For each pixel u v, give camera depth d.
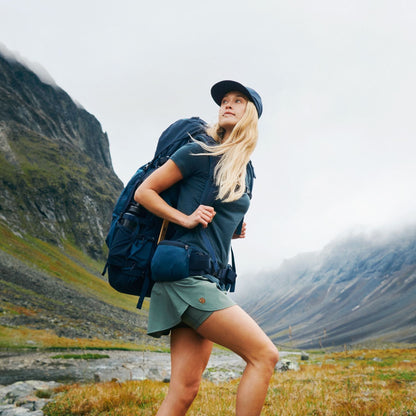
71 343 33.38
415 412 4.37
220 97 2.47
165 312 2.02
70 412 5.47
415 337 187.88
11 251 89.94
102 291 99.44
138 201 2.06
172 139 2.31
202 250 2.03
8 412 5.86
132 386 6.89
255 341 1.87
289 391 6.85
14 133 166.62
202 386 8.45
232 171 2.11
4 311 41.91
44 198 141.88
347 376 10.99
